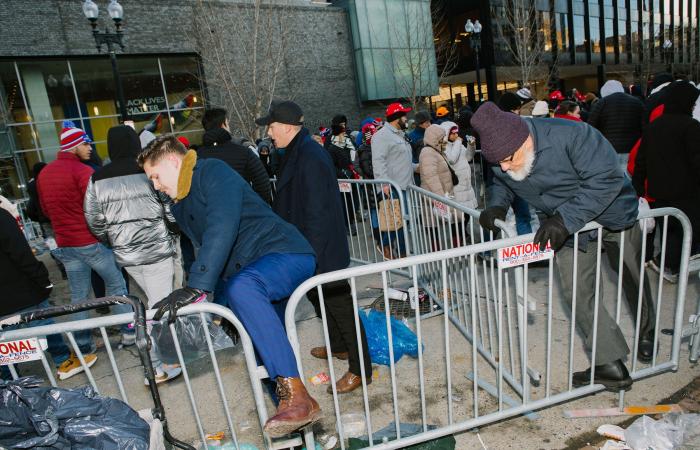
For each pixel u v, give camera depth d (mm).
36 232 11148
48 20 14250
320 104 20594
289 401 1995
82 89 15203
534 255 2316
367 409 2225
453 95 32531
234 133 16797
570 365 2486
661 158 3686
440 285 3990
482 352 3148
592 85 38281
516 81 29125
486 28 26969
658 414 2504
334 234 2697
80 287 4043
